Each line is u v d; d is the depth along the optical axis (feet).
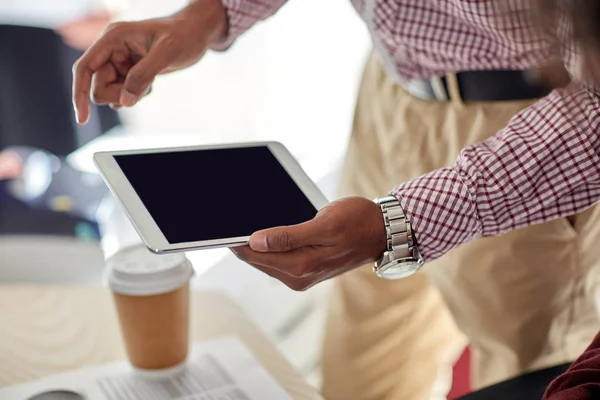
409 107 4.11
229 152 3.24
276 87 11.32
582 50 1.91
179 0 10.22
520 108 3.69
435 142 4.05
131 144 7.82
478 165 3.14
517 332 4.12
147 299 3.08
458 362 6.12
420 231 3.12
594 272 3.73
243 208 2.97
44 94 6.83
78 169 7.07
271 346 3.52
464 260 4.04
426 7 3.61
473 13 3.34
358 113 4.58
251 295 8.33
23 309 3.74
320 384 5.18
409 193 3.13
